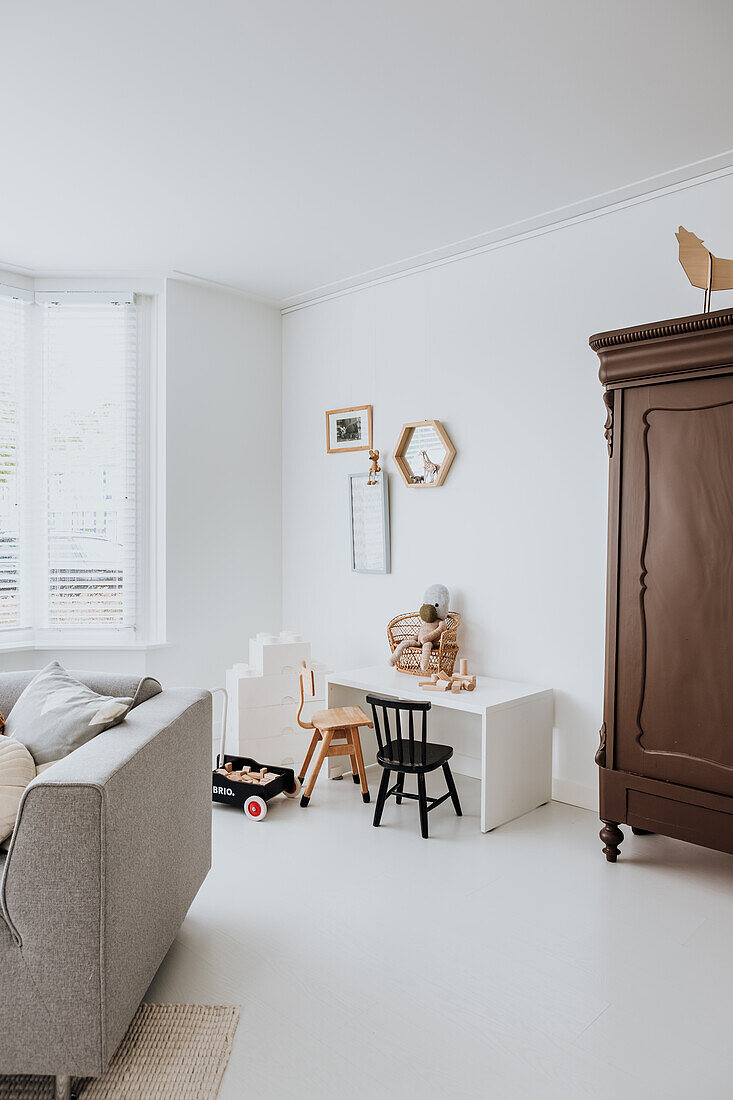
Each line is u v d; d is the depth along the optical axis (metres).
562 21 2.04
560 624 3.36
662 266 3.04
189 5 1.97
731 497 2.44
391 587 4.10
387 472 4.09
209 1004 1.94
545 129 2.61
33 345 4.16
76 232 3.54
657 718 2.62
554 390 3.37
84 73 2.29
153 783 1.88
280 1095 1.64
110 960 1.58
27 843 1.54
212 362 4.35
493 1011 1.93
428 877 2.66
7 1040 1.57
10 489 4.07
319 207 3.25
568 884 2.61
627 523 2.68
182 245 3.69
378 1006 1.94
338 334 4.35
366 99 2.43
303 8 1.98
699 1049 1.80
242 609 4.52
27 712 2.21
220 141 2.70
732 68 2.25
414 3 1.96
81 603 4.16
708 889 2.58
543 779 3.33
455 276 3.76
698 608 2.52
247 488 4.53
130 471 4.19
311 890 2.56
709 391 2.47
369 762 3.91
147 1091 1.64
